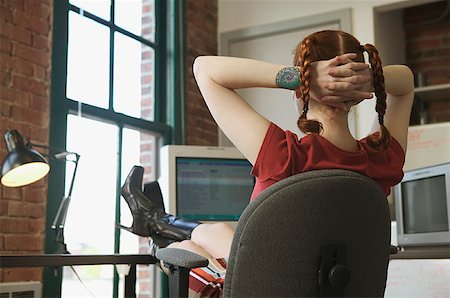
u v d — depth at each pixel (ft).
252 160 4.25
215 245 5.51
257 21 14.94
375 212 3.87
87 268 10.75
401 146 4.71
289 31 14.53
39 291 9.82
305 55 4.25
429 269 7.95
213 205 9.75
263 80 4.31
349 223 3.77
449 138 12.11
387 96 4.96
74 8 11.26
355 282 3.88
